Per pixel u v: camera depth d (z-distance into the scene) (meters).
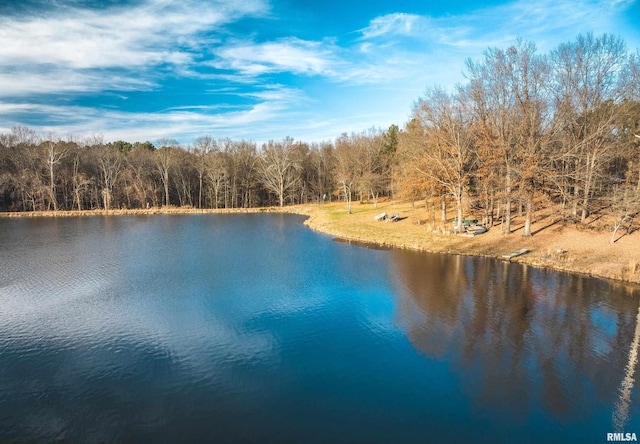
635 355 19.84
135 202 104.19
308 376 18.34
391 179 84.00
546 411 15.72
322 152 118.06
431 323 24.08
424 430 14.69
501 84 44.12
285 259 41.09
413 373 18.55
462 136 48.44
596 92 42.19
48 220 78.69
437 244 45.53
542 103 42.91
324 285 31.80
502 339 21.80
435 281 32.38
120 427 14.86
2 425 15.01
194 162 111.38
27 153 93.75
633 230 39.81
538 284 30.61
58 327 23.77
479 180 50.03
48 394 16.98
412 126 66.88
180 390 17.23
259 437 14.30
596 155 42.06
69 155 99.50
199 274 35.34
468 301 27.58
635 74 41.00
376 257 41.47
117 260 41.09
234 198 111.44
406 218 62.25
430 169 51.12
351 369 18.95
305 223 71.75
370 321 24.53
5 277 34.47
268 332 23.08
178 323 24.34
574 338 21.72
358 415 15.55
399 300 28.12
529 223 43.62
